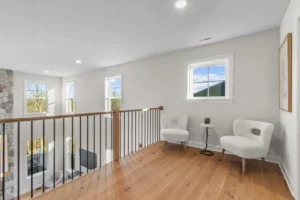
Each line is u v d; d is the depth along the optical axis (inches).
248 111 107.7
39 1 69.9
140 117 166.1
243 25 94.7
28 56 149.0
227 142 95.8
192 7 76.9
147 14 82.7
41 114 239.5
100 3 72.7
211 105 123.3
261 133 89.3
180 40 116.4
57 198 64.8
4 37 105.9
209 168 91.3
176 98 141.1
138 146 156.7
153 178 80.4
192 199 63.9
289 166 74.9
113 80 198.2
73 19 86.1
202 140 128.0
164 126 135.0
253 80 105.7
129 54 148.3
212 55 122.0
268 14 83.1
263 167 92.0
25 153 211.8
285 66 79.3
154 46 128.3
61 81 265.4
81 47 128.3
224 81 121.0
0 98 197.8
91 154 218.1
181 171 87.7
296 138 64.9
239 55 110.7
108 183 75.9
